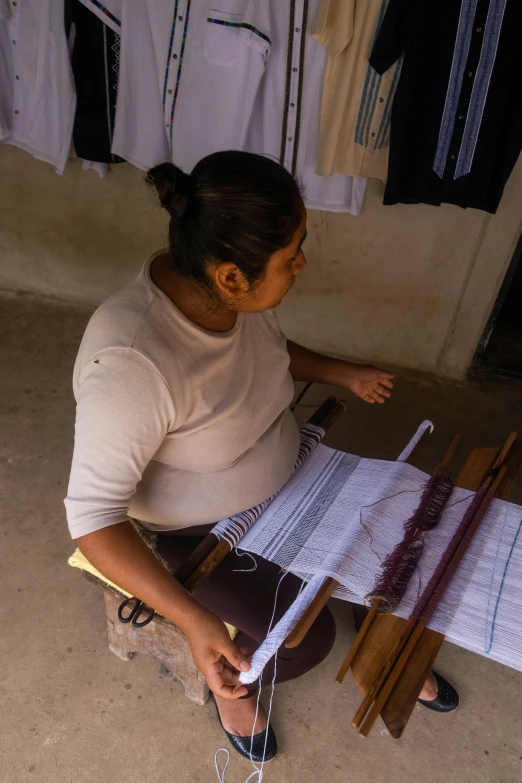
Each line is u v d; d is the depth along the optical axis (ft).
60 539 6.37
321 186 7.08
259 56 5.99
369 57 5.81
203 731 4.99
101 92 6.76
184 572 3.58
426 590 3.51
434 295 8.28
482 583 3.60
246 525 4.01
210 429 3.47
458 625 3.36
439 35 5.41
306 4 5.77
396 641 3.28
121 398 2.86
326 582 3.65
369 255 8.19
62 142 7.21
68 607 5.78
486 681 5.49
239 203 2.64
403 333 8.80
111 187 8.57
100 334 2.94
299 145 6.73
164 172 2.72
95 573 4.63
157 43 6.16
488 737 5.11
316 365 4.82
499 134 5.80
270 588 4.03
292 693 5.28
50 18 6.38
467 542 3.77
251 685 4.39
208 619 3.04
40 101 6.97
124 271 9.41
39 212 9.04
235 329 3.41
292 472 4.45
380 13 5.59
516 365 9.04
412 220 7.72
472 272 7.89
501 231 7.45
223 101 6.44
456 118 5.74
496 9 5.14
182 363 3.09
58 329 9.26
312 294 8.81
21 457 7.20
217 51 6.07
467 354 8.69
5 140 7.47
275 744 4.87
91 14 6.25
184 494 3.79
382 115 6.20
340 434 7.89
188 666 4.83
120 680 5.28
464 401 8.57
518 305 10.16
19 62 6.77
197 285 3.02
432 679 5.15
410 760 4.92
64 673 5.29
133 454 2.98
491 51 5.32
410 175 6.33
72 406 7.94
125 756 4.81
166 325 3.03
